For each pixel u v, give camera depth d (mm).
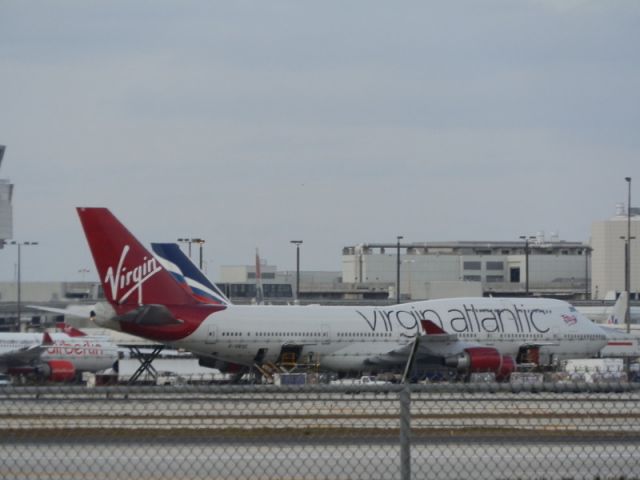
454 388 70312
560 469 88750
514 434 104000
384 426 107000
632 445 100312
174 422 114000
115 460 88000
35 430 101188
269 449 91125
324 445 94000
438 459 89062
